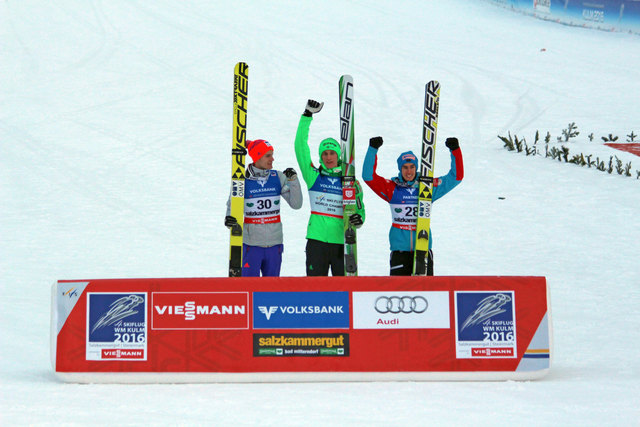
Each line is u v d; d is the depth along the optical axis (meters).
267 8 126.12
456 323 18.03
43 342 22.48
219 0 130.75
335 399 15.39
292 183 21.78
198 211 43.56
